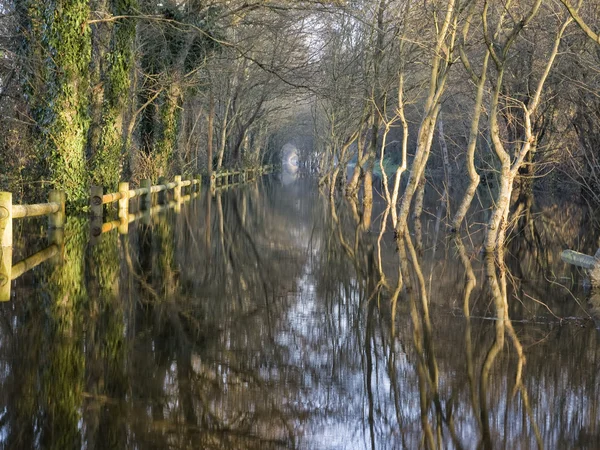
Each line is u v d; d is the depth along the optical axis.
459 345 6.09
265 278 9.59
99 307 7.07
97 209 15.11
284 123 55.59
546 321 7.08
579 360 5.63
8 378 4.80
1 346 5.55
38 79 15.80
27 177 16.30
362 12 20.69
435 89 14.52
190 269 9.98
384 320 7.09
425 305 7.89
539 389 4.91
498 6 16.09
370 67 21.69
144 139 26.56
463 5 13.34
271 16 25.33
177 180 23.83
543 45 18.19
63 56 15.77
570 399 4.73
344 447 3.86
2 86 18.44
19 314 6.62
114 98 19.09
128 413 4.26
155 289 8.27
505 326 6.85
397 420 4.34
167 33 23.83
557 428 4.20
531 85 19.88
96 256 10.39
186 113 34.00
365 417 4.34
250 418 4.24
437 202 26.34
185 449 3.77
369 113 26.22
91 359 5.30
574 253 11.92
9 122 17.30
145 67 25.66
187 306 7.45
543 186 31.03
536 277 9.98
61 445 3.74
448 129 33.22
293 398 4.67
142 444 3.80
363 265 11.03
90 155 19.20
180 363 5.33
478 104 13.61
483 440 4.02
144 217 17.66
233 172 37.62
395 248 13.23
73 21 15.79
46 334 5.95
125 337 6.00
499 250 12.66
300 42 27.89
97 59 20.25
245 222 18.17
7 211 9.34
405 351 5.88
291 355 5.70
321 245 13.67
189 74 25.08
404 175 43.88
